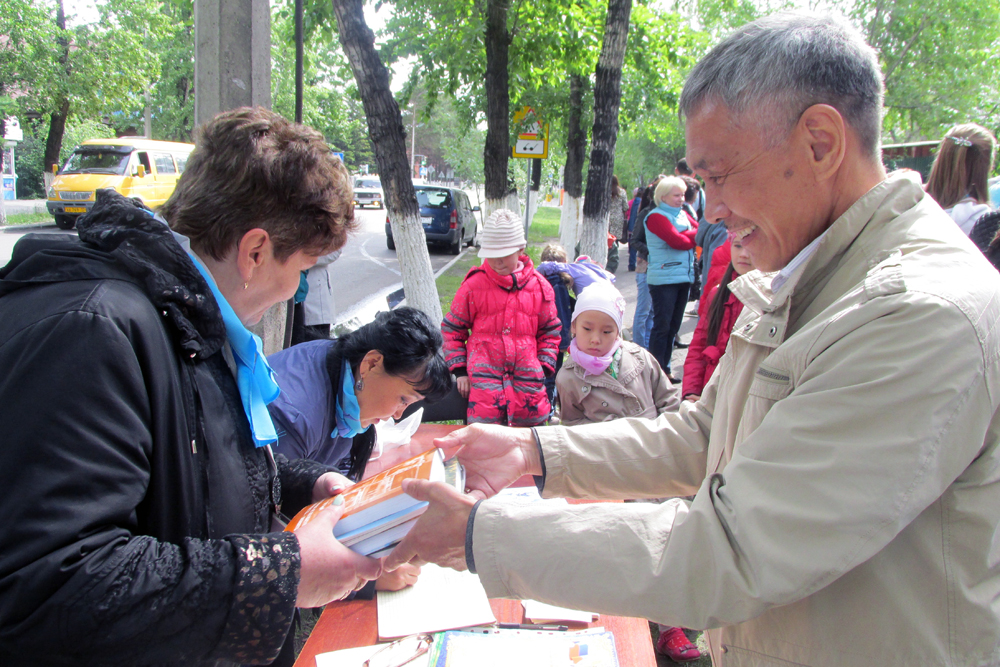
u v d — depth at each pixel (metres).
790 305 1.04
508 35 7.07
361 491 1.17
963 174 3.24
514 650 1.37
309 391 1.74
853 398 0.83
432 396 1.82
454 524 1.01
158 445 0.88
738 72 0.94
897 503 0.79
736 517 0.89
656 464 1.35
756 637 0.98
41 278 0.86
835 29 0.94
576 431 1.39
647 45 8.62
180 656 0.85
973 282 0.85
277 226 1.01
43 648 0.77
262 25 3.15
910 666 0.85
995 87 16.70
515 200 9.78
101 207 0.96
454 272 11.83
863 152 0.98
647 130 12.10
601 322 2.66
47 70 16.41
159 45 22.23
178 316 0.91
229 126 1.01
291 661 1.38
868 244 0.96
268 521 1.16
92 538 0.78
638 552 0.92
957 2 15.48
